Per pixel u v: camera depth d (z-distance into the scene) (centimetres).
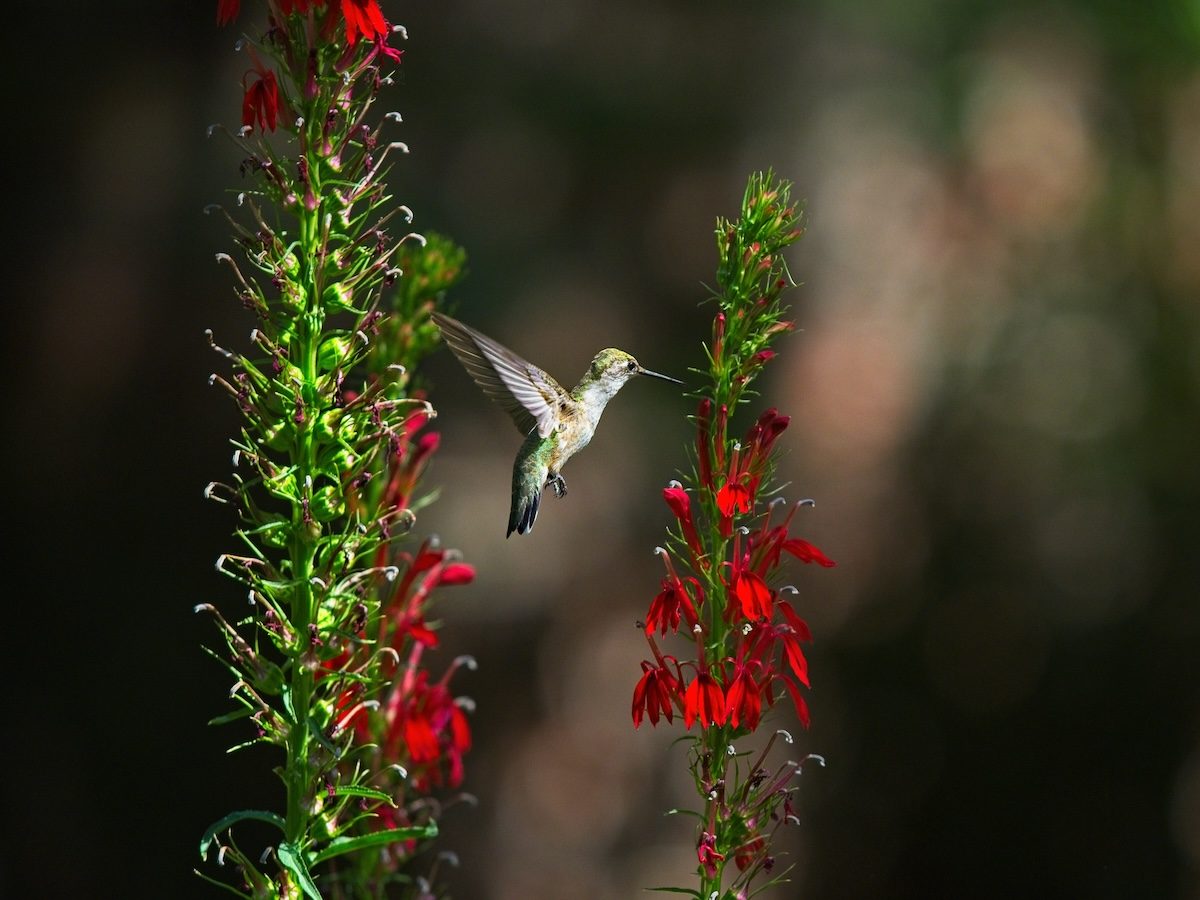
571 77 1598
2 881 1256
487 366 580
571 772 1633
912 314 1678
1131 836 1429
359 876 462
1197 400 1449
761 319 383
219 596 1369
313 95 357
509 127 1569
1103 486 1456
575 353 1539
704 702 367
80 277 1373
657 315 1634
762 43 1670
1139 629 1432
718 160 1655
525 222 1568
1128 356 1473
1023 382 1513
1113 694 1443
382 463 413
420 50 1552
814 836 1523
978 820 1481
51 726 1309
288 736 367
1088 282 1513
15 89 1363
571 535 1623
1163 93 1524
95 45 1402
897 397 1658
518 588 1582
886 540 1577
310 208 359
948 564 1516
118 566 1361
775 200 383
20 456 1345
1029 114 1605
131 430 1375
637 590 1664
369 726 455
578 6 1638
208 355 1384
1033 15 1584
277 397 363
